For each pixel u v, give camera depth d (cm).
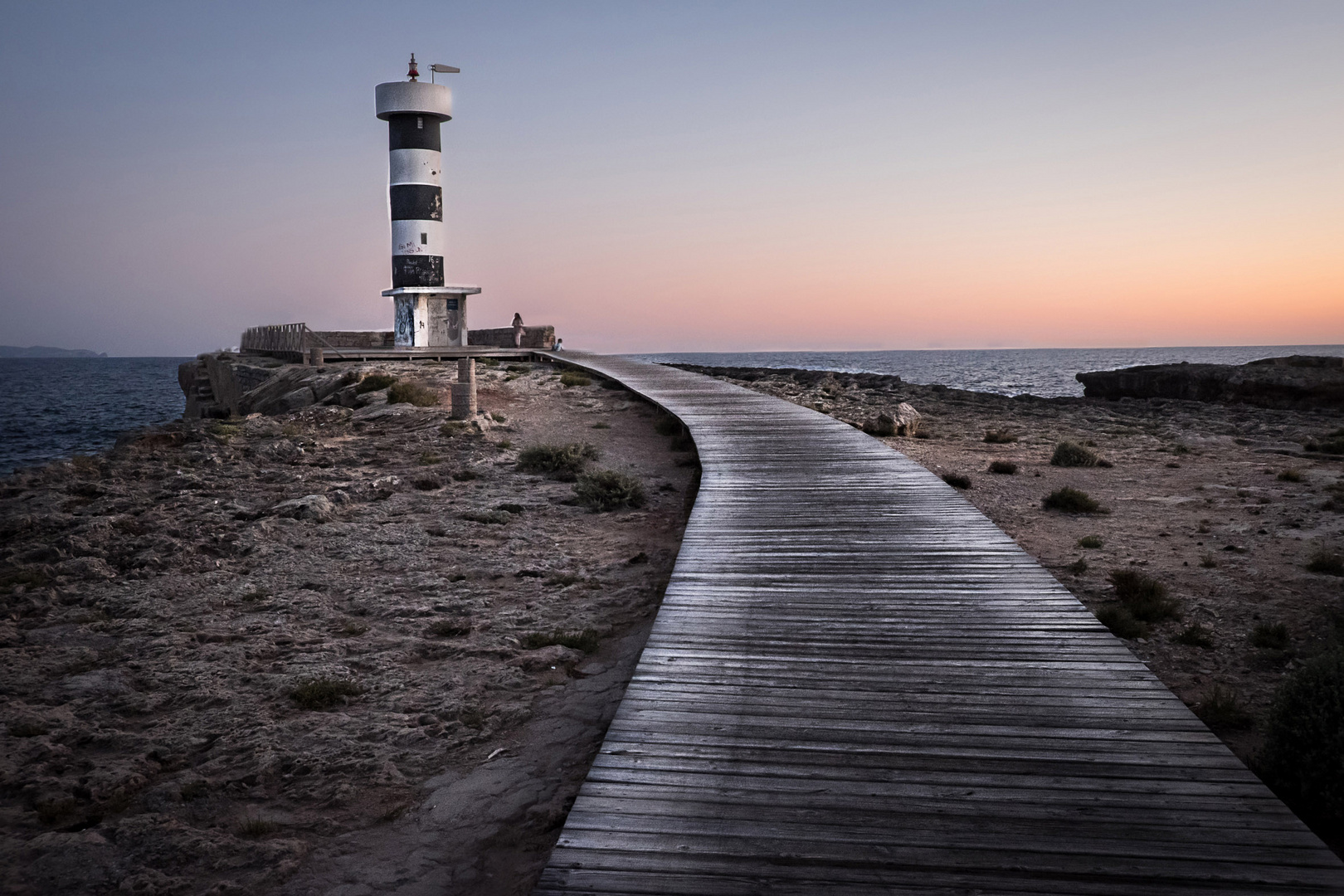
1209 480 1755
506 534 1271
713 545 1001
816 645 692
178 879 472
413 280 4862
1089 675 626
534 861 491
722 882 397
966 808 455
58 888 463
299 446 1939
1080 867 404
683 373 3606
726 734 541
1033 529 1310
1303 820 539
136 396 8881
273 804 557
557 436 2225
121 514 1319
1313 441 2275
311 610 930
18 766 592
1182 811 450
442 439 2088
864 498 1249
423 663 802
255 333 5850
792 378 4881
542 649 817
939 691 602
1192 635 858
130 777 575
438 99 4747
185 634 852
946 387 4522
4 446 4012
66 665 770
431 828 529
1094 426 2848
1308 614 919
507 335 5478
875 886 394
